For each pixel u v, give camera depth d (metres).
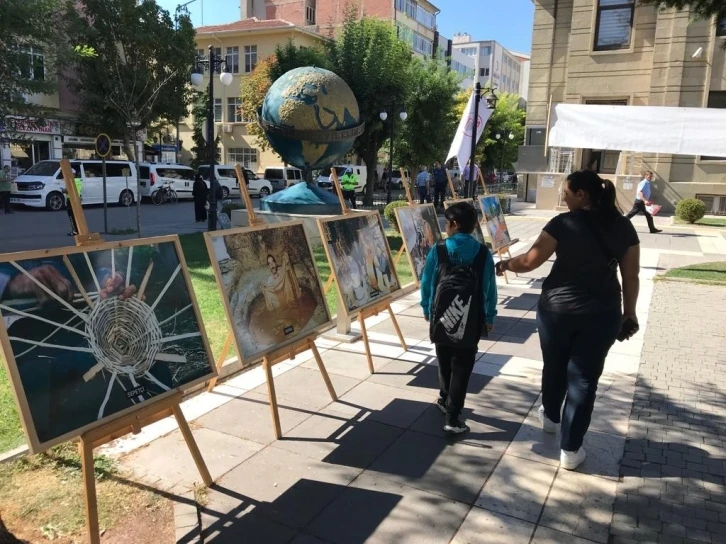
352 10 23.61
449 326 3.89
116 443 3.90
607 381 5.18
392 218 14.74
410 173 29.61
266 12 57.25
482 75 94.00
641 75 21.62
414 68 26.78
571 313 3.51
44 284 2.67
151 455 3.75
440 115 27.20
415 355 5.81
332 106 10.66
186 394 4.69
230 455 3.78
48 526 2.98
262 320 4.00
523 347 6.16
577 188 3.55
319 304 4.60
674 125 8.68
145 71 23.50
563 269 3.58
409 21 58.53
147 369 3.09
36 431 2.52
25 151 28.48
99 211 22.75
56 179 22.12
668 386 5.07
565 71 23.70
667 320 7.25
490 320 4.06
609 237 3.47
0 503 3.18
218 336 6.22
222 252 3.81
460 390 4.03
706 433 4.19
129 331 3.03
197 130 37.62
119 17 22.42
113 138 26.59
